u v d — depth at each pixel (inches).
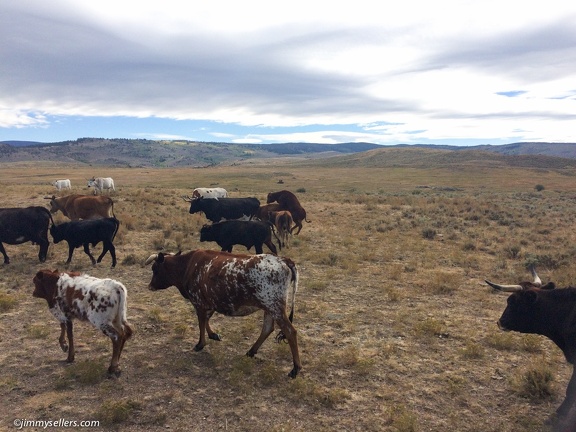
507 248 624.7
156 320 346.9
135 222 761.6
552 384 251.0
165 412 223.0
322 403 233.9
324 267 528.7
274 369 258.8
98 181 1391.5
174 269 306.8
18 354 284.4
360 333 328.8
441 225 868.0
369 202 1258.0
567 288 232.5
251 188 2338.8
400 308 385.7
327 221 898.7
